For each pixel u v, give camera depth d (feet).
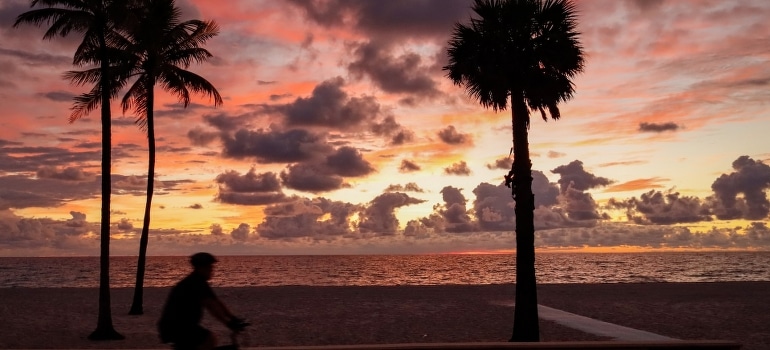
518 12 51.34
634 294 104.17
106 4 57.57
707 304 85.97
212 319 70.38
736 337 55.06
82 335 58.08
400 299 97.86
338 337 57.21
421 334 59.16
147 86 74.49
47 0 56.13
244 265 577.43
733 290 112.06
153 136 75.05
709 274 281.95
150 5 70.18
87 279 277.64
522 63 51.37
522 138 52.34
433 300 95.96
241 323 22.44
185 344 21.56
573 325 63.31
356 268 470.39
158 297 100.42
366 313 77.25
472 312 78.43
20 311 78.33
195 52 76.95
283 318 72.08
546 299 94.43
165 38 74.23
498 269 437.17
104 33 57.72
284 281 241.96
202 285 22.21
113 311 78.74
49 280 266.16
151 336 57.52
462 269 438.40
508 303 90.53
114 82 66.13
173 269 440.45
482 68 51.57
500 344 27.25
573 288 120.67
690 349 28.25
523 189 51.83
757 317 70.69
